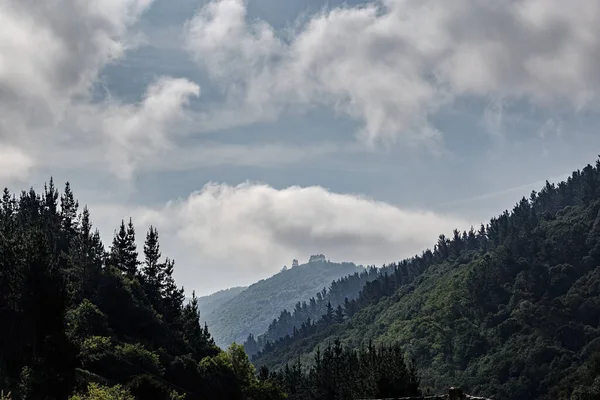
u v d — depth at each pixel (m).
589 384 142.12
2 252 76.69
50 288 69.50
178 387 90.81
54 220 134.38
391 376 91.12
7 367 69.50
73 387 66.44
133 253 134.75
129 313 107.62
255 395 107.88
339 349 141.38
